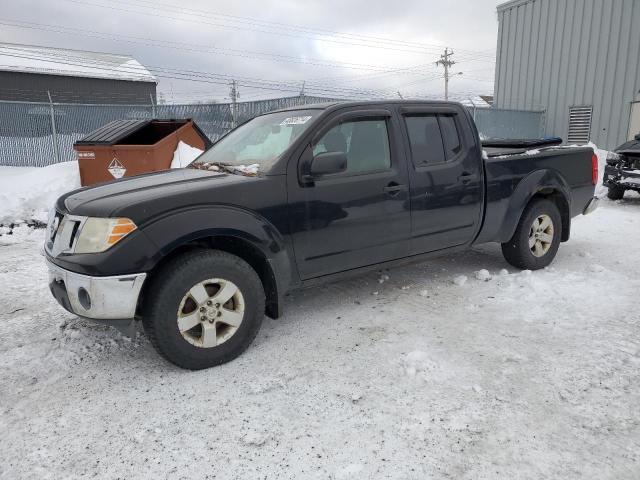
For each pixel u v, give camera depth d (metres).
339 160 3.33
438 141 4.25
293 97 13.36
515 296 4.31
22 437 2.51
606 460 2.24
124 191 3.24
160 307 2.95
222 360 3.20
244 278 3.22
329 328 3.75
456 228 4.34
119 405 2.78
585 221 7.80
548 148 5.21
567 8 16.33
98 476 2.22
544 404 2.68
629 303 4.08
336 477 2.18
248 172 3.42
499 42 19.02
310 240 3.52
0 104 14.41
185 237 2.98
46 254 3.30
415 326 3.74
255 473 2.22
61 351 3.47
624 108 15.09
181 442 2.45
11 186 8.95
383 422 2.56
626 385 2.85
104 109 15.38
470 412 2.62
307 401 2.77
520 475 2.16
